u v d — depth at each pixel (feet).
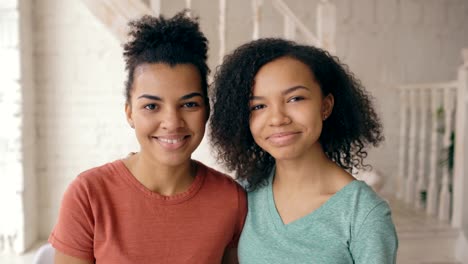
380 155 10.47
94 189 2.70
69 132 8.16
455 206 8.25
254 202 2.95
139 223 2.71
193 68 2.62
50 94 8.06
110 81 8.12
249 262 2.71
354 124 2.94
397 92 10.44
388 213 2.39
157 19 2.71
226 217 2.90
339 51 10.19
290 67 2.49
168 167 2.74
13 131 7.36
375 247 2.26
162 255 2.73
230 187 2.99
